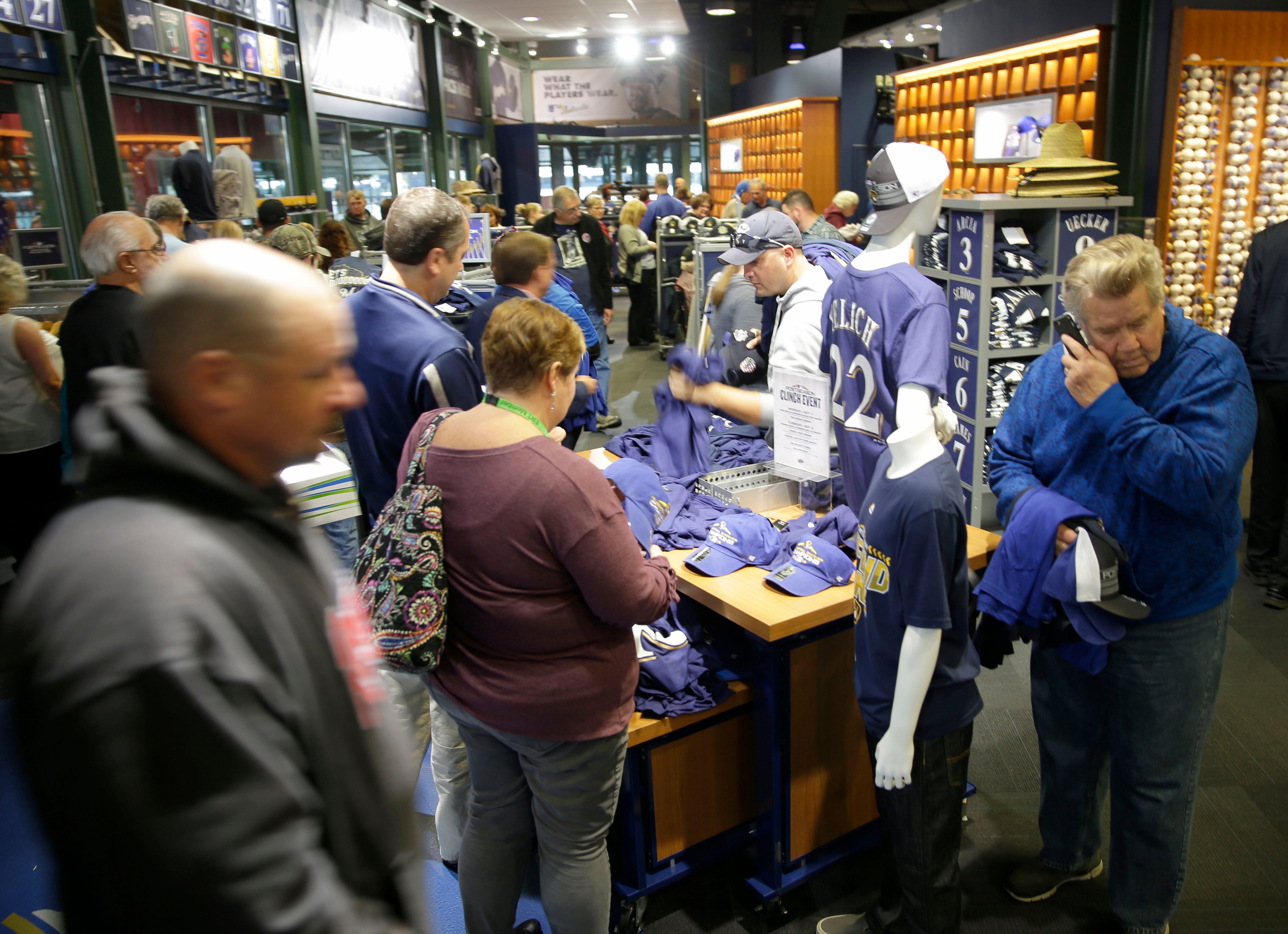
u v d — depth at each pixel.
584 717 1.63
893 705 1.73
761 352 3.13
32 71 5.91
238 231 5.47
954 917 1.87
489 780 1.79
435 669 1.68
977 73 9.09
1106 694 1.93
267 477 0.79
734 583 2.16
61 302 4.39
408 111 13.97
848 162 13.99
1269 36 5.11
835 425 2.38
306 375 0.76
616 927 2.18
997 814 2.56
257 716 0.67
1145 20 5.27
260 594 0.70
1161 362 1.71
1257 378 3.76
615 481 2.24
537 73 21.53
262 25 9.21
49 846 0.63
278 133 9.96
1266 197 5.26
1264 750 2.82
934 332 2.07
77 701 0.60
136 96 7.26
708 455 2.75
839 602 2.03
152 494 0.69
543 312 1.61
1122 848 1.97
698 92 22.66
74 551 0.65
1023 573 1.82
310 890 0.67
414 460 1.66
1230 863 2.36
